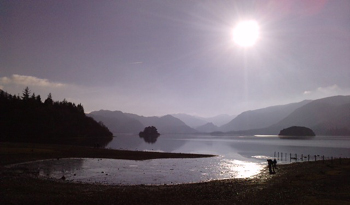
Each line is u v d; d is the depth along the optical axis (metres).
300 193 21.47
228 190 24.17
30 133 145.00
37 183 26.44
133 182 30.94
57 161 48.91
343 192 21.30
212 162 53.09
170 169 42.38
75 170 38.94
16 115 152.25
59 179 30.77
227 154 75.69
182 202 19.61
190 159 58.56
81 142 138.38
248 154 76.62
